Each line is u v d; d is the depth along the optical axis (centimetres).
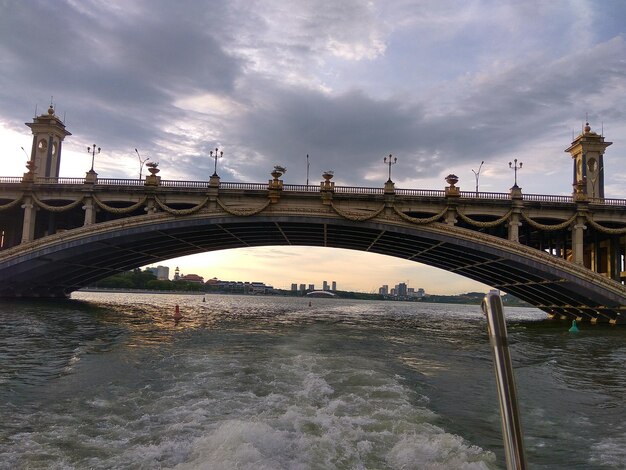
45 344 2319
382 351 2364
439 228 4994
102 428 920
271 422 921
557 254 5731
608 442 955
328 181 5166
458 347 2831
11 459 747
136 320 4306
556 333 4128
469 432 966
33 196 5272
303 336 3062
